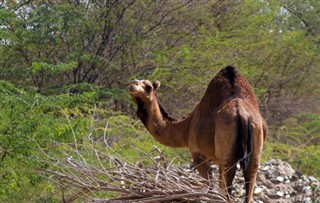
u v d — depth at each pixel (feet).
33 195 109.81
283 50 229.25
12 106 112.27
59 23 178.60
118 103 195.93
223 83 89.92
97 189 82.17
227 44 199.21
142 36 200.34
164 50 198.90
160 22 202.80
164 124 98.22
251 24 212.23
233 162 84.02
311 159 163.22
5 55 188.75
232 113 84.43
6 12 157.38
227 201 80.07
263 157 161.68
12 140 108.37
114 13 197.57
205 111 90.53
